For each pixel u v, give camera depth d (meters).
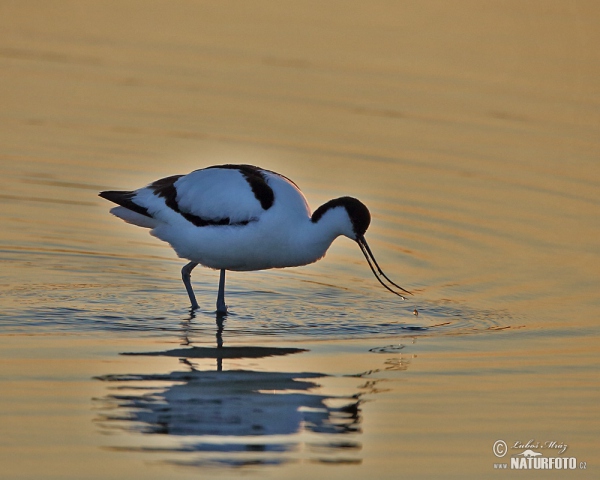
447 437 9.33
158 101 20.11
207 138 18.42
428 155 18.19
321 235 12.08
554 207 16.42
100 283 13.41
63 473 8.43
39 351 10.93
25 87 20.44
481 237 15.34
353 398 10.05
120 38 23.47
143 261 14.39
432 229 15.61
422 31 24.62
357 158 17.89
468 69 22.22
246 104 20.09
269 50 22.94
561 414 9.86
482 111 20.14
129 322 12.03
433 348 11.50
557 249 14.94
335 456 8.88
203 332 11.81
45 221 15.41
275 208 11.95
